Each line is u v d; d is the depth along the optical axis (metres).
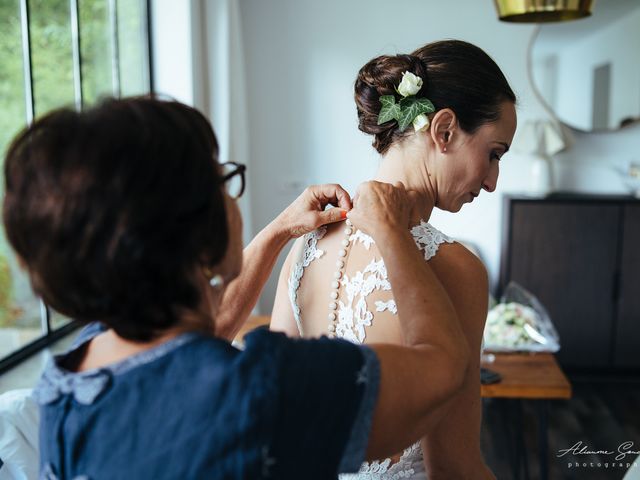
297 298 1.21
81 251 0.69
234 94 4.25
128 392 0.72
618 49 4.43
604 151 4.55
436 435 1.03
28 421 1.51
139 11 3.85
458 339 0.84
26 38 2.72
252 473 0.69
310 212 1.19
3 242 2.55
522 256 4.23
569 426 3.61
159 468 0.69
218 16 4.02
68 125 0.71
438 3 4.46
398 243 0.92
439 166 1.11
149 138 0.70
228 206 0.83
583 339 4.27
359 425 0.75
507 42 4.47
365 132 1.18
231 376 0.71
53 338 2.94
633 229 4.18
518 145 4.42
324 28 4.53
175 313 0.75
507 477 3.04
